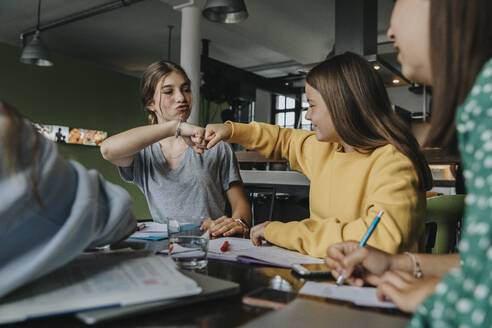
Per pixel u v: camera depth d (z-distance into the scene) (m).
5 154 0.43
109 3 5.36
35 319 0.45
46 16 5.88
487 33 0.43
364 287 0.64
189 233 0.76
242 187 1.76
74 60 7.44
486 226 0.35
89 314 0.44
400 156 1.03
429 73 0.54
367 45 3.72
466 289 0.35
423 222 1.04
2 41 6.91
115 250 0.78
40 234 0.47
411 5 0.52
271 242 1.01
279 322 0.46
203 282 0.59
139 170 1.62
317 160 1.31
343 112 1.05
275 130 1.48
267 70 9.23
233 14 3.87
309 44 6.67
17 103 6.64
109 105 8.03
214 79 6.08
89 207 0.50
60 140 7.08
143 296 0.48
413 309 0.51
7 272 0.44
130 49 7.50
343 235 0.89
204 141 1.35
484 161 0.37
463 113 0.41
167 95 1.60
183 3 4.75
